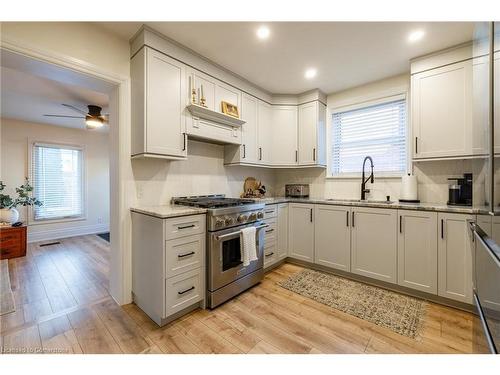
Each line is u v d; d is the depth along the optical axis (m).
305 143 3.34
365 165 3.15
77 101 3.42
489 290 1.12
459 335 1.68
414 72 2.45
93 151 5.28
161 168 2.46
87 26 1.89
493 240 1.13
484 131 1.31
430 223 2.12
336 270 2.75
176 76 2.20
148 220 1.92
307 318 1.90
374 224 2.44
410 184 2.58
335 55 2.41
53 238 4.70
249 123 3.05
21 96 3.22
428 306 2.07
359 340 1.64
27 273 2.88
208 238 2.06
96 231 5.30
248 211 2.38
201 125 2.44
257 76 2.88
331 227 2.75
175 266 1.84
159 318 1.79
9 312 1.99
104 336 1.68
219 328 1.78
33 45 1.62
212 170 3.02
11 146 4.28
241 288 2.30
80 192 5.10
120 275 2.11
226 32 2.05
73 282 2.62
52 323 1.83
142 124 2.01
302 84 3.11
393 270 2.32
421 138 2.41
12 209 3.69
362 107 3.16
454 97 2.24
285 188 3.81
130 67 2.13
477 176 1.46
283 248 3.08
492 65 1.21
